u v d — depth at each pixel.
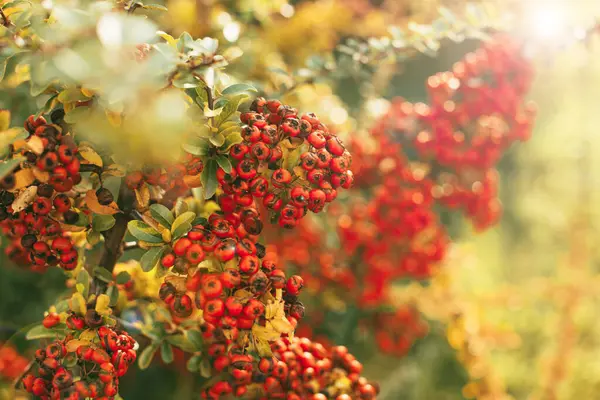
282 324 0.42
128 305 0.50
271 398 0.47
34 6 0.42
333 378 0.48
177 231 0.42
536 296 0.90
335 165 0.42
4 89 0.55
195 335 0.48
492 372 0.83
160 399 0.74
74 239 0.47
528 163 1.24
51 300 0.69
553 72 1.13
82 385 0.41
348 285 0.73
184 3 0.67
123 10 0.42
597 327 0.98
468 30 0.59
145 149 0.38
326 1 0.86
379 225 0.68
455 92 0.64
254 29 0.76
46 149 0.40
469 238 1.09
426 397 0.93
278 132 0.42
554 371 0.89
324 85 0.66
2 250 0.71
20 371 0.60
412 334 0.84
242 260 0.41
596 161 1.07
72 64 0.35
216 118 0.42
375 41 0.59
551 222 1.12
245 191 0.42
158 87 0.38
